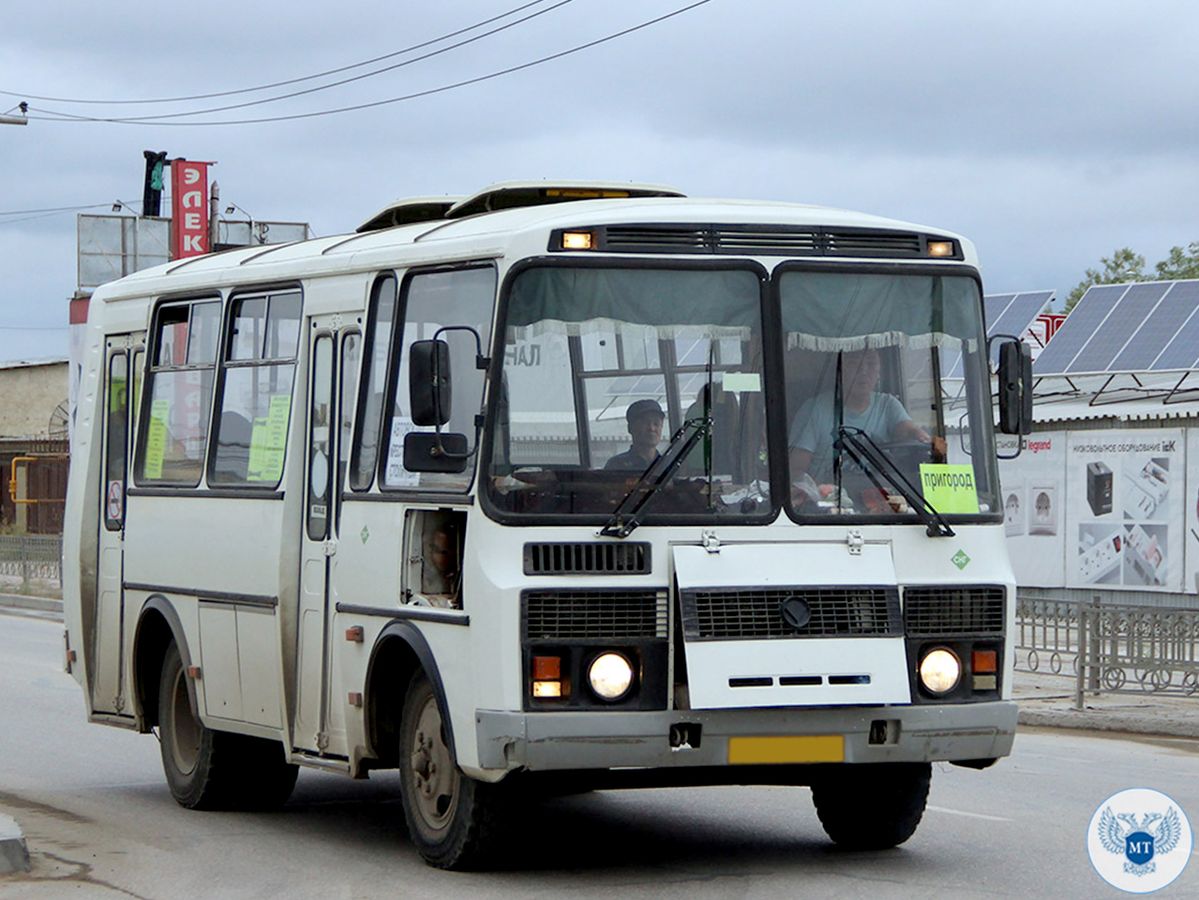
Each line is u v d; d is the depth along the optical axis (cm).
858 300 1557
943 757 1509
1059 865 1611
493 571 1450
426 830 1586
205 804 1975
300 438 1795
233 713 1897
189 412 2023
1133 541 4422
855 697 1467
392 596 1605
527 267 1491
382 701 1645
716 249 1529
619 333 1498
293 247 1936
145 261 7644
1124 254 10750
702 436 1495
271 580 1814
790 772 1551
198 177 7681
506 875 1558
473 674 1464
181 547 2000
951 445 1570
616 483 1474
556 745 1424
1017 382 1594
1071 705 2928
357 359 1712
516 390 1478
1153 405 4416
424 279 1616
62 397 9650
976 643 1535
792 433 1519
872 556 1507
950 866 1602
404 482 1606
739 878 1538
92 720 2208
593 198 1816
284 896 1493
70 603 2258
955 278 1596
